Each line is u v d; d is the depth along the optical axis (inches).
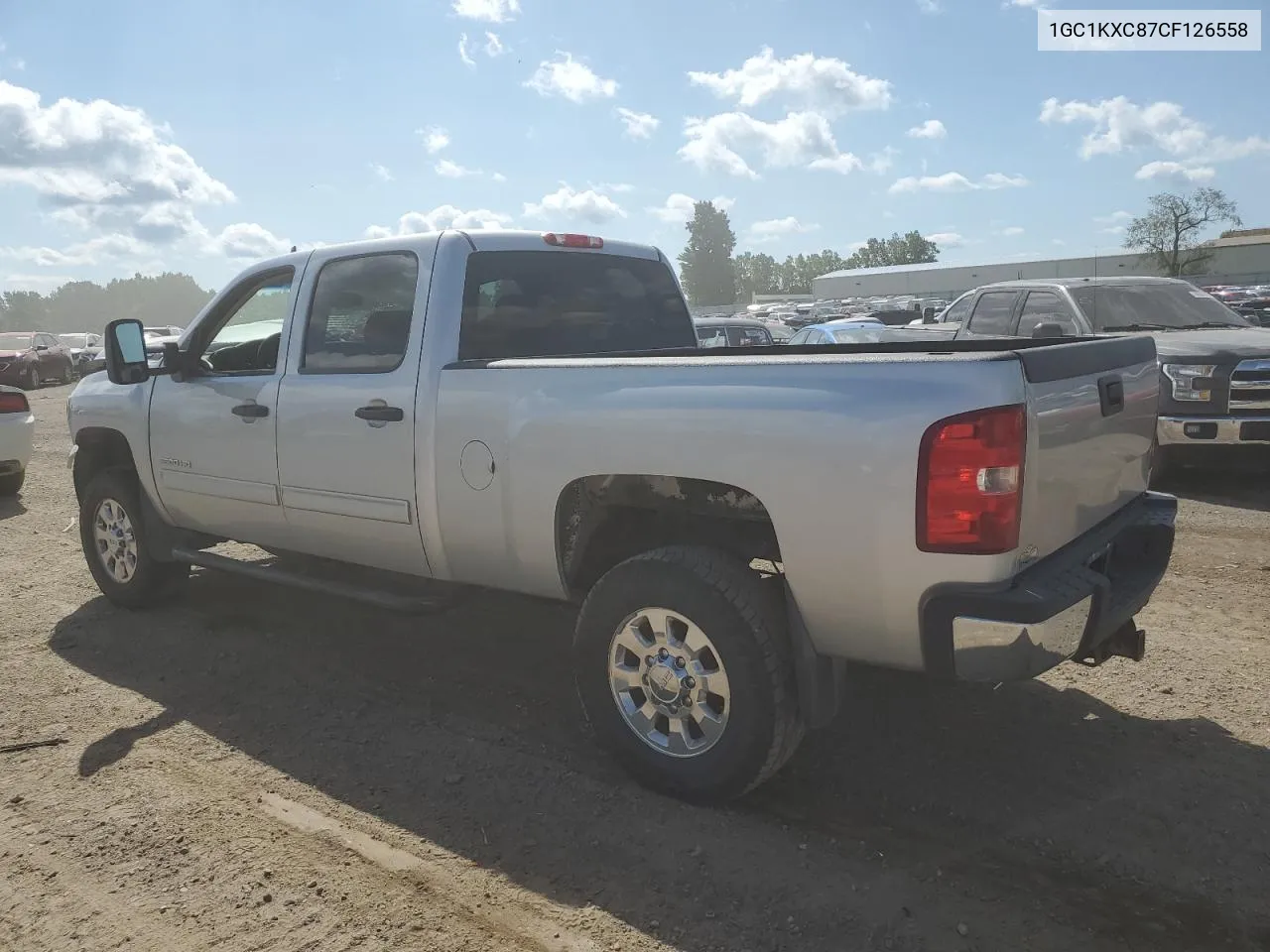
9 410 372.8
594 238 191.9
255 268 196.1
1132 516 143.6
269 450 184.1
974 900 112.7
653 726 138.2
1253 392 321.4
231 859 124.3
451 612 223.8
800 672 125.5
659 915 111.2
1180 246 3019.2
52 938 109.7
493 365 150.0
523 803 136.6
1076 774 142.1
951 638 111.7
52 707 173.3
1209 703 164.6
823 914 110.4
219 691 179.5
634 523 149.7
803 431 117.9
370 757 151.9
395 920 111.4
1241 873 117.2
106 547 230.4
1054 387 118.0
